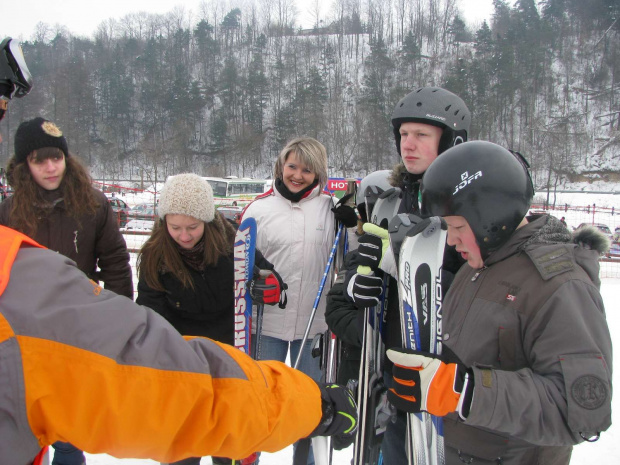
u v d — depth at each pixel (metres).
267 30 67.12
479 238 1.14
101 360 0.67
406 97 1.78
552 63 53.69
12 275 0.67
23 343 0.63
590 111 47.88
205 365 0.78
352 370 2.04
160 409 0.73
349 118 44.34
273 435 0.84
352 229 2.48
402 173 1.86
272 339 2.30
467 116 1.76
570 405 0.95
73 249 2.08
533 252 1.11
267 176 44.12
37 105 41.44
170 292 2.00
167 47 62.31
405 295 1.20
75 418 0.67
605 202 29.81
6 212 2.04
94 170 42.44
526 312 1.09
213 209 1.97
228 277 2.05
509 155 1.15
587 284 1.04
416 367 1.07
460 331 1.24
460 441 1.25
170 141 46.72
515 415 0.97
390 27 65.00
